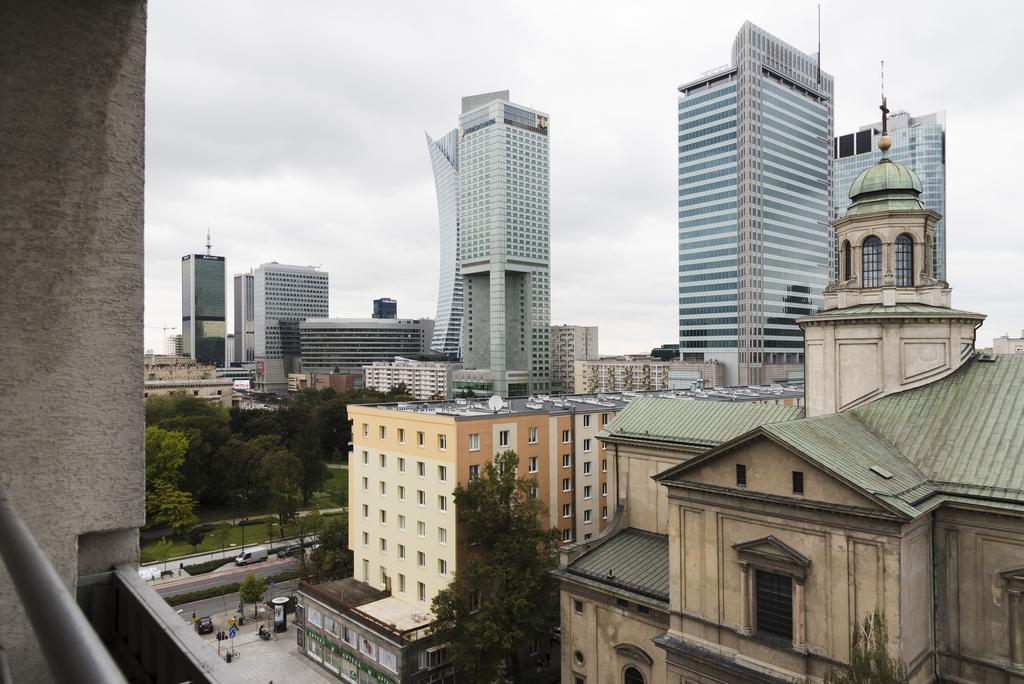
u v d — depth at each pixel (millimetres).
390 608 52156
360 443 59094
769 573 28828
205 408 112438
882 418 32438
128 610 4488
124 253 4684
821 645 26797
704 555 31000
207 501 105125
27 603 1811
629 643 36438
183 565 78750
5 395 4168
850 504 26016
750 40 178500
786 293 185625
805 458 27047
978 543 26672
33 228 4297
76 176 4473
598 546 42281
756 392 88562
